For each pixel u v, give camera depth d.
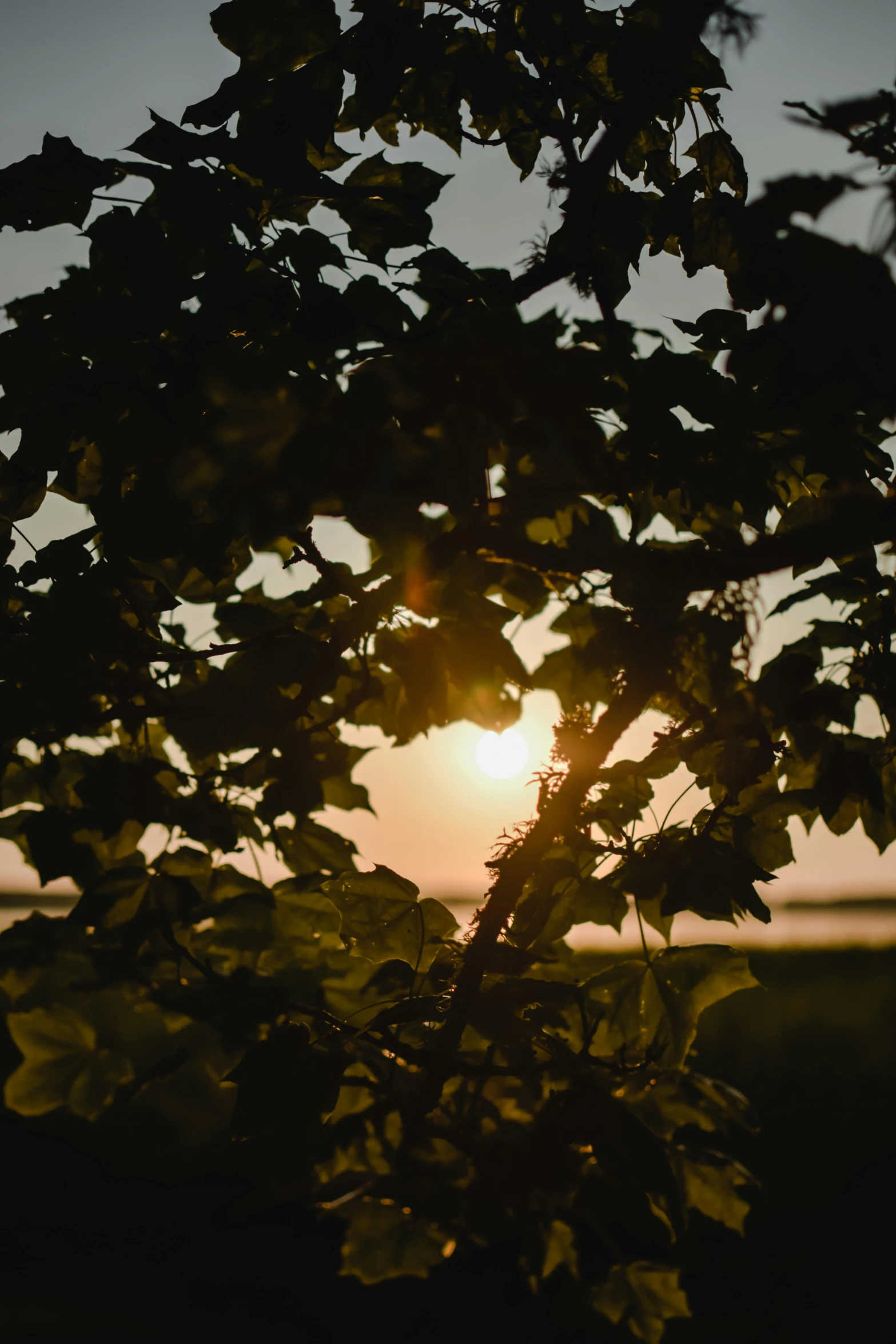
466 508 1.29
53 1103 1.83
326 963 1.91
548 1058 1.59
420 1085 1.60
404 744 1.68
